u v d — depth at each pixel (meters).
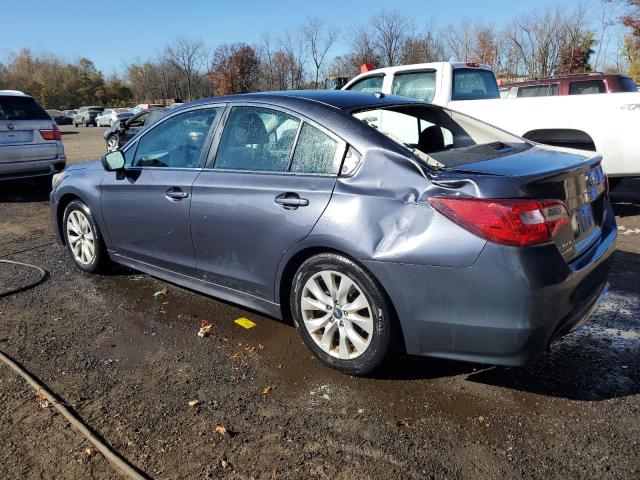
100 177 4.48
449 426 2.60
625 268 4.77
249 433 2.60
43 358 3.35
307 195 3.03
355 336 2.97
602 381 2.95
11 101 8.67
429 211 2.64
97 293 4.43
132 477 2.31
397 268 2.69
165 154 4.02
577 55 35.91
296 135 3.24
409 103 3.63
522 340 2.51
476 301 2.54
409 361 3.21
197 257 3.74
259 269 3.33
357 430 2.59
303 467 2.36
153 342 3.55
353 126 3.05
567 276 2.54
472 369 3.11
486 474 2.28
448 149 3.48
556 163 2.88
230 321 3.85
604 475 2.25
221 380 3.07
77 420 2.70
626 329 3.56
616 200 7.76
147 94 69.50
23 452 2.48
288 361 3.27
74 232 4.91
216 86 51.81
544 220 2.50
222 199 3.45
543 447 2.43
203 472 2.34
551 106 6.57
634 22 28.89
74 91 81.94
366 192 2.83
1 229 6.73
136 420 2.71
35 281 4.72
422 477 2.28
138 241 4.20
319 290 3.08
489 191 2.51
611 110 6.23
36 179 9.70
